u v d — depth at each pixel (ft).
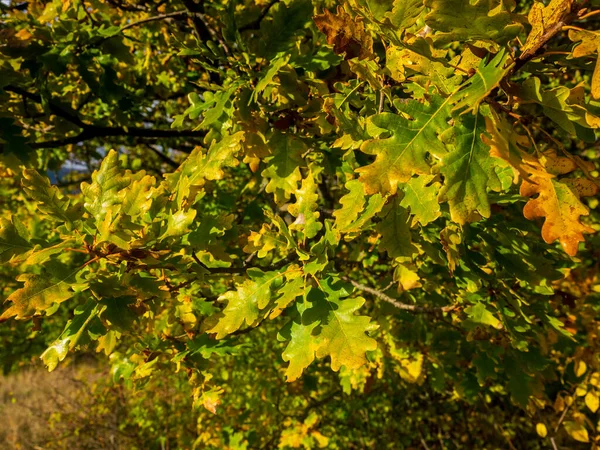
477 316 8.04
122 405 30.22
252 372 16.43
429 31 5.16
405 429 21.26
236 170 16.06
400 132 3.75
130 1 12.81
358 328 4.85
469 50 3.83
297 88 7.00
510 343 8.66
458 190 3.58
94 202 5.48
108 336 6.24
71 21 9.92
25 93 10.19
